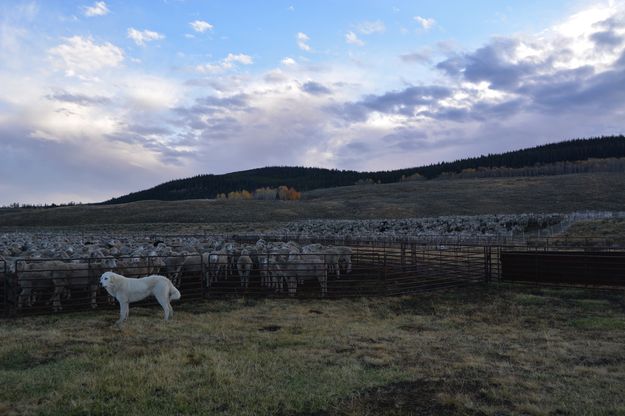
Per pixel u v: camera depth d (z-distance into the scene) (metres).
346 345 9.94
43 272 13.11
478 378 7.87
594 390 7.43
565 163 185.62
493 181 139.75
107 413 6.35
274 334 10.79
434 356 9.23
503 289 18.33
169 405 6.60
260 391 7.18
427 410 6.59
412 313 14.08
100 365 8.19
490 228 53.53
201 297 15.44
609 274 18.22
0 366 8.14
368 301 15.58
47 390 7.01
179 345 9.62
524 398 7.00
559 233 45.41
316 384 7.51
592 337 11.18
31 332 10.38
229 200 135.62
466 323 12.73
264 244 25.33
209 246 26.22
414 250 21.31
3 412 6.23
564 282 18.97
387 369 8.34
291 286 16.42
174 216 108.94
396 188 150.12
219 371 7.86
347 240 27.39
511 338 11.01
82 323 11.54
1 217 120.56
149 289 11.76
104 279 11.13
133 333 10.48
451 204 106.69
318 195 161.50
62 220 112.38
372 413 6.48
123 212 117.38
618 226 45.16
